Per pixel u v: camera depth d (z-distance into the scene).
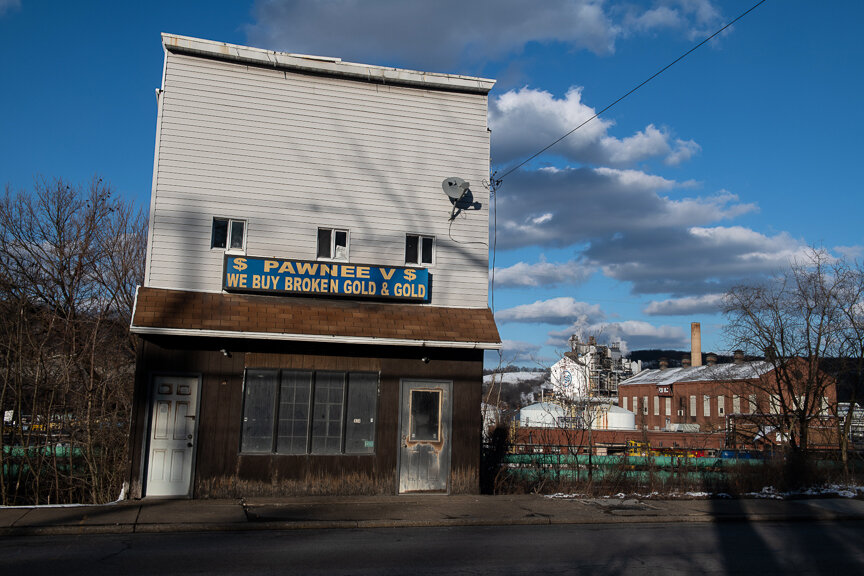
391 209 16.16
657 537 11.71
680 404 78.62
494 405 26.52
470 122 16.92
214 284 14.84
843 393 26.03
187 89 15.16
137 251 25.16
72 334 20.30
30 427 18.70
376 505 13.82
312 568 8.84
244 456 14.35
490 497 15.32
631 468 19.27
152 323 13.59
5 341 19.38
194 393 14.27
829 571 9.34
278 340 14.66
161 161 14.84
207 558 9.30
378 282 15.43
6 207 22.89
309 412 14.85
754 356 25.89
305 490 14.63
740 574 9.02
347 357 15.20
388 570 8.81
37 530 10.84
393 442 15.27
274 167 15.50
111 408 19.31
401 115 16.47
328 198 15.77
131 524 11.28
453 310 16.17
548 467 18.72
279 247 15.33
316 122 15.89
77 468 18.83
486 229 16.77
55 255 23.33
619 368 81.75
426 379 15.61
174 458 14.05
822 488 18.47
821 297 24.38
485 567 9.09
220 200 15.09
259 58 15.54
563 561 9.56
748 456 24.97
